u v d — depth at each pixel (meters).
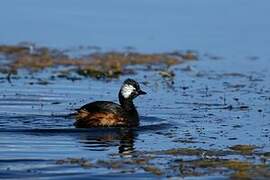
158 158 22.00
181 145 23.69
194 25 51.53
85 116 26.44
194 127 26.45
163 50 44.91
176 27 50.81
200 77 37.12
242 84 35.31
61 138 24.50
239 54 43.91
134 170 20.73
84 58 42.09
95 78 36.50
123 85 27.16
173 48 45.47
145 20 52.16
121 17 52.75
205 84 35.25
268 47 45.94
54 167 20.92
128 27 50.22
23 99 30.89
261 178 20.08
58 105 29.95
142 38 47.75
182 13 54.50
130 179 19.98
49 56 42.53
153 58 42.56
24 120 26.83
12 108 29.00
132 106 27.02
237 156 22.23
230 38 48.44
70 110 28.89
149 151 22.83
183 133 25.48
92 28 49.72
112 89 33.78
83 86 34.25
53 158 21.91
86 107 26.73
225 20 53.16
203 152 22.62
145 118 27.89
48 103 30.27
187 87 34.41
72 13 53.25
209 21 52.69
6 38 46.75
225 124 26.97
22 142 23.77
